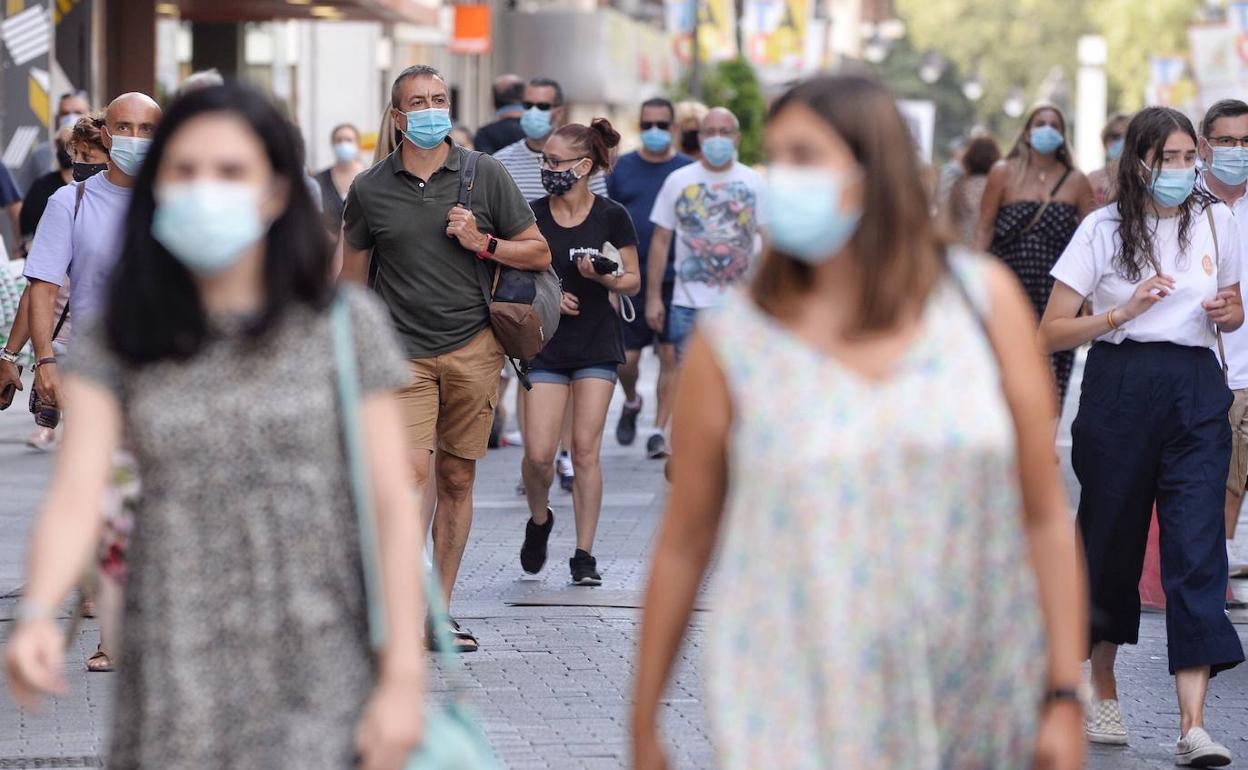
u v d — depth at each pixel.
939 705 8.37
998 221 31.36
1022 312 8.47
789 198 8.16
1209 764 15.69
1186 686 15.96
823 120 8.30
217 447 8.20
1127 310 15.74
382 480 8.34
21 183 41.34
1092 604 16.30
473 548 26.08
